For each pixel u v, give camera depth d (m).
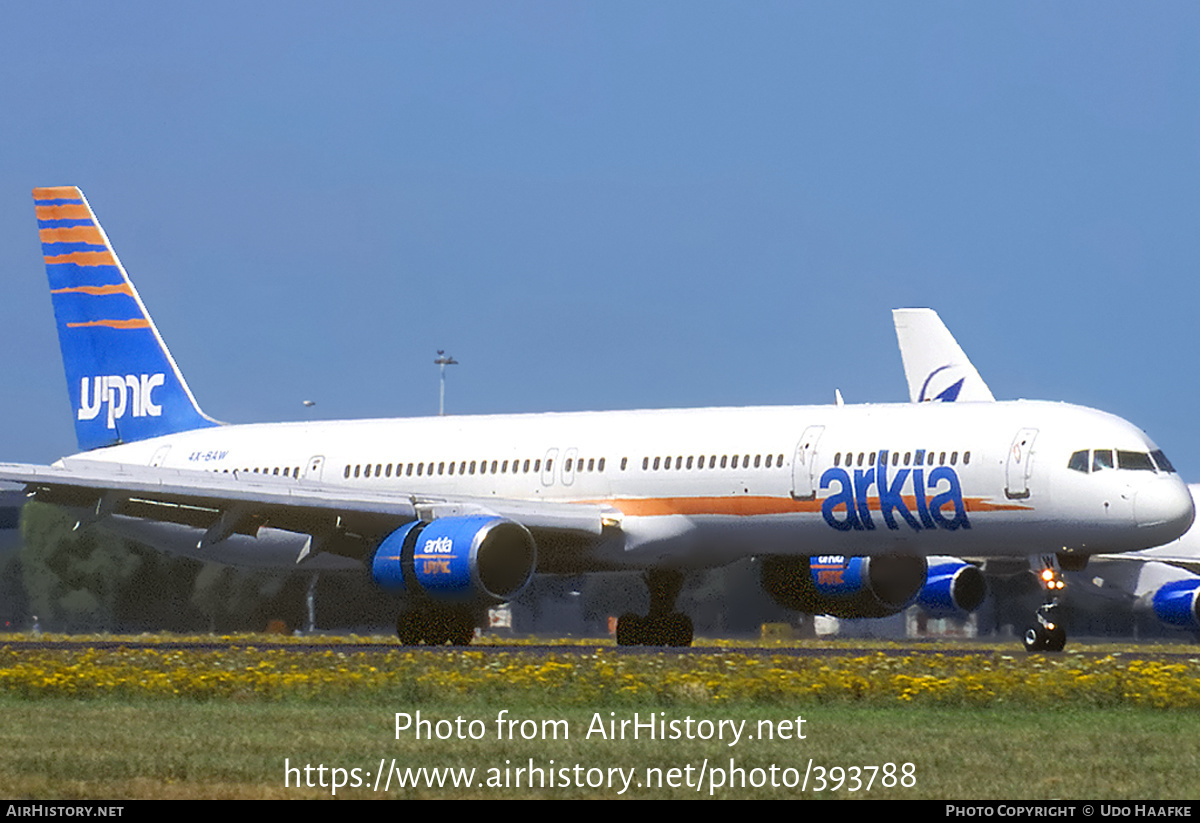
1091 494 130.00
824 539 142.12
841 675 94.44
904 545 139.50
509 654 123.56
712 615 188.62
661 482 148.62
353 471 168.88
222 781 60.56
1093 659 113.88
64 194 189.50
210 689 94.31
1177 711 85.75
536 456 157.50
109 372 188.25
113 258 188.38
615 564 151.25
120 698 94.19
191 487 144.62
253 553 174.75
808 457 141.38
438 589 137.50
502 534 139.38
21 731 76.31
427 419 169.50
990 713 84.62
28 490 152.12
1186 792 58.56
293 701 91.94
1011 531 133.88
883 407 142.75
